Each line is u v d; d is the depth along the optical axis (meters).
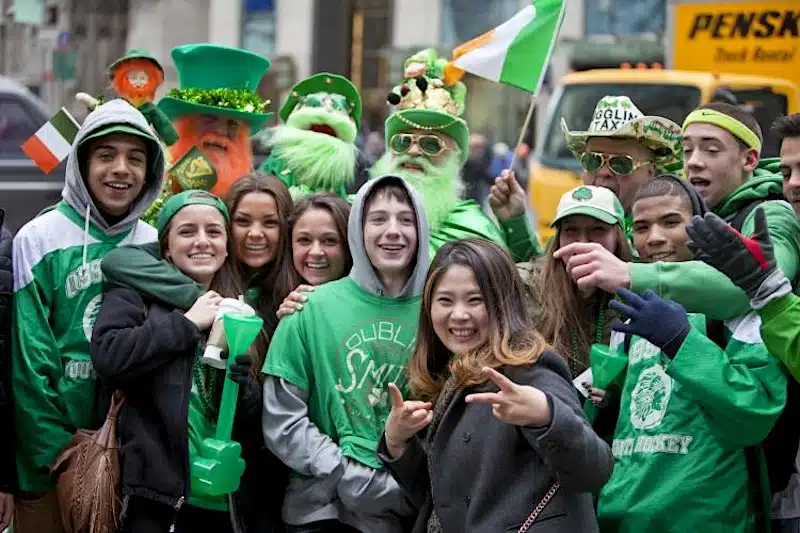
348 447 4.28
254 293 4.96
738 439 3.90
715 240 3.72
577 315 4.54
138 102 6.05
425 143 5.52
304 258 4.89
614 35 22.22
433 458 3.88
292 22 25.81
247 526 4.54
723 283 4.01
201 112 6.01
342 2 25.98
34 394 4.42
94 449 4.27
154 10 24.27
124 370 4.19
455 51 5.62
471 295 3.93
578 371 4.47
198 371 4.42
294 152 5.99
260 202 4.93
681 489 3.92
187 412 4.25
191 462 4.26
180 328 4.24
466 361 3.85
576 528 3.68
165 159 5.28
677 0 13.32
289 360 4.42
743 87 12.05
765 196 4.59
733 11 12.95
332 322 4.42
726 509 3.90
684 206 4.36
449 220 5.51
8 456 4.47
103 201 4.59
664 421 4.02
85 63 22.83
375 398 4.36
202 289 4.53
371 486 4.23
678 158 5.23
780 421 4.14
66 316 4.54
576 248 4.13
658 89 12.20
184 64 6.24
